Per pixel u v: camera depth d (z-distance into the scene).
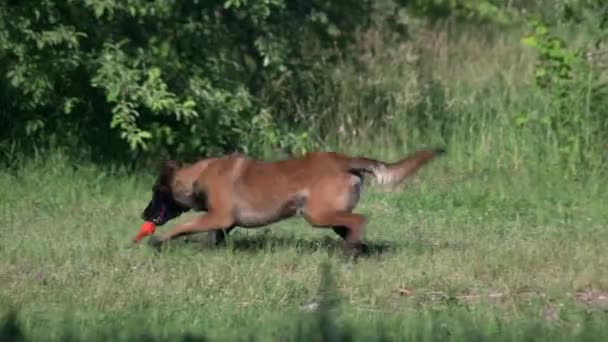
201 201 37.25
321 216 36.09
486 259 35.84
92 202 49.31
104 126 56.09
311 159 36.62
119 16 54.22
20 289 32.56
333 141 61.44
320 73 63.22
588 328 27.62
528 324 28.31
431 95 63.22
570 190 51.50
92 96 55.91
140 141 51.50
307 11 63.81
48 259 36.53
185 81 54.59
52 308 30.48
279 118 61.72
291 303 31.25
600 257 37.16
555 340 26.20
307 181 36.28
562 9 67.75
